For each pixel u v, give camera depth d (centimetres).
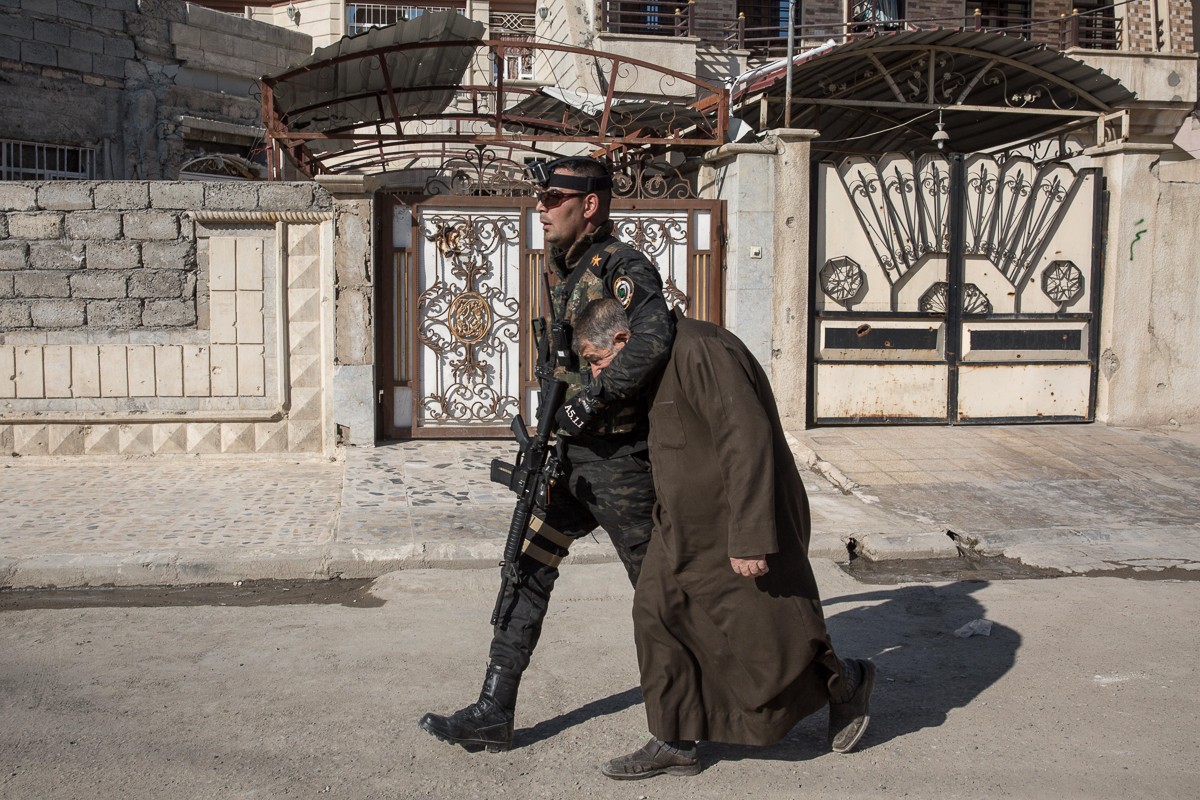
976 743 352
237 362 799
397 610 495
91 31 1269
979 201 871
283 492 702
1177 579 560
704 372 307
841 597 523
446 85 918
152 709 374
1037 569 584
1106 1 1498
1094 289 892
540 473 341
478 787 320
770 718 320
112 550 559
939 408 880
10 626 468
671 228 852
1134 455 805
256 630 465
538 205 345
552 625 474
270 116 841
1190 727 365
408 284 831
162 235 782
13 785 315
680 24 1362
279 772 327
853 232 859
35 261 776
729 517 308
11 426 781
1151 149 880
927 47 948
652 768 326
